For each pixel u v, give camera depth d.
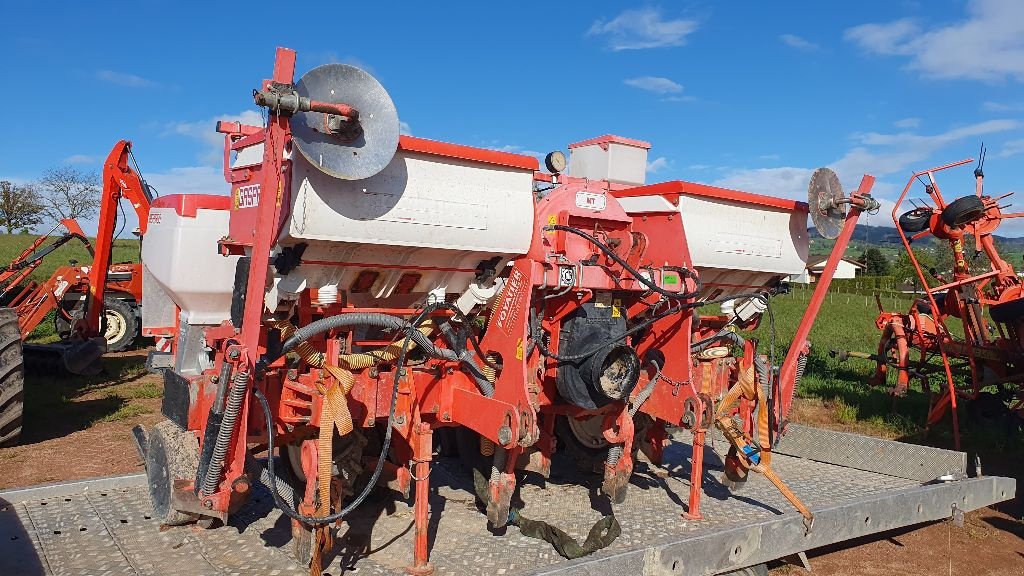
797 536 4.82
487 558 4.32
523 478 6.18
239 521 4.89
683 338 5.10
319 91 3.74
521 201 4.53
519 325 4.33
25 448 7.80
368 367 4.38
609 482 4.93
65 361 11.12
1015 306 8.02
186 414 4.47
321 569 3.94
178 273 5.10
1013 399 9.09
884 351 10.57
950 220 8.22
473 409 4.42
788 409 6.02
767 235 6.65
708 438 7.80
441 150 4.21
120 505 5.16
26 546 4.41
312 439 4.32
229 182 5.02
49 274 25.75
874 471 6.68
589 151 6.75
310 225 3.83
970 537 5.83
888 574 5.07
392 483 4.95
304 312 4.57
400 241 4.11
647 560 4.08
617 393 4.79
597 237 4.92
